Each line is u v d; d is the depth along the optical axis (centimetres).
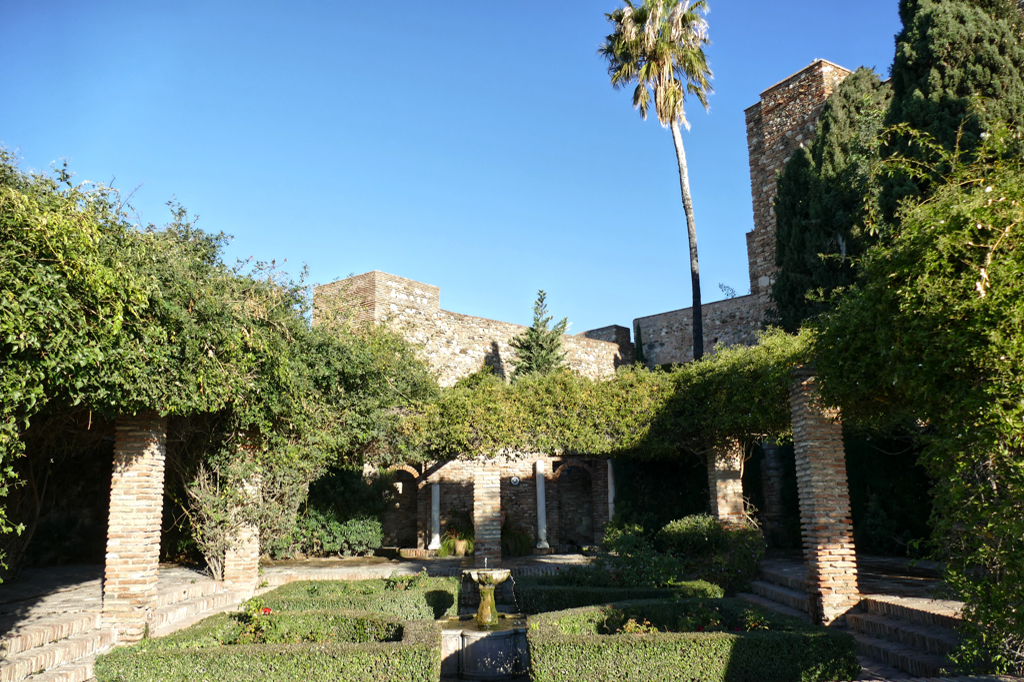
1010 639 535
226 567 1257
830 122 1938
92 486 1609
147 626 927
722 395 1334
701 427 1477
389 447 1567
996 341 542
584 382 1563
